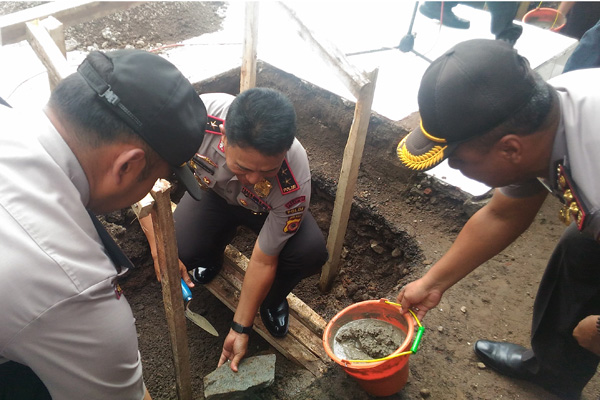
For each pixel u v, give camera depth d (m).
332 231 2.28
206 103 1.77
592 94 1.06
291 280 2.03
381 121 2.68
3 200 0.82
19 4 3.29
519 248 2.32
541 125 1.05
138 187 1.01
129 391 1.08
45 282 0.83
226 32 3.46
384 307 1.61
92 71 0.91
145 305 2.62
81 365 0.94
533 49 3.08
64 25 1.90
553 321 1.59
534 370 1.74
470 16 3.63
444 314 2.03
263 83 3.07
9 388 1.15
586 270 1.43
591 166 1.04
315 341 2.00
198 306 2.59
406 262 2.42
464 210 2.43
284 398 1.78
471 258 1.50
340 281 2.65
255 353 2.32
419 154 1.15
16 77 2.81
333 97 2.82
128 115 0.90
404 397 1.74
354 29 3.47
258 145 1.31
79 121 0.89
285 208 1.67
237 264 2.32
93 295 0.90
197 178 1.88
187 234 2.05
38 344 0.87
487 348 1.84
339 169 2.77
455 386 1.78
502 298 2.10
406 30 3.47
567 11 3.42
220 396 1.74
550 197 2.55
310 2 3.74
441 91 1.06
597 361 1.60
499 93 1.02
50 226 0.84
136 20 3.40
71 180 0.91
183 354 1.69
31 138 0.88
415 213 2.55
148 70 0.94
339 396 1.75
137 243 2.58
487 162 1.12
